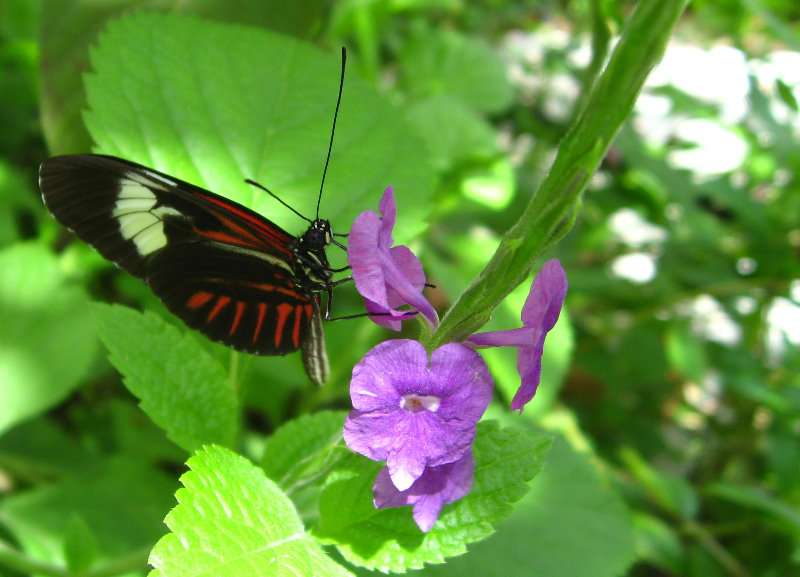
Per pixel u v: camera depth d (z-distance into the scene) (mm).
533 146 406
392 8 257
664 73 400
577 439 265
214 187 135
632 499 269
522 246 77
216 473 85
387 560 92
